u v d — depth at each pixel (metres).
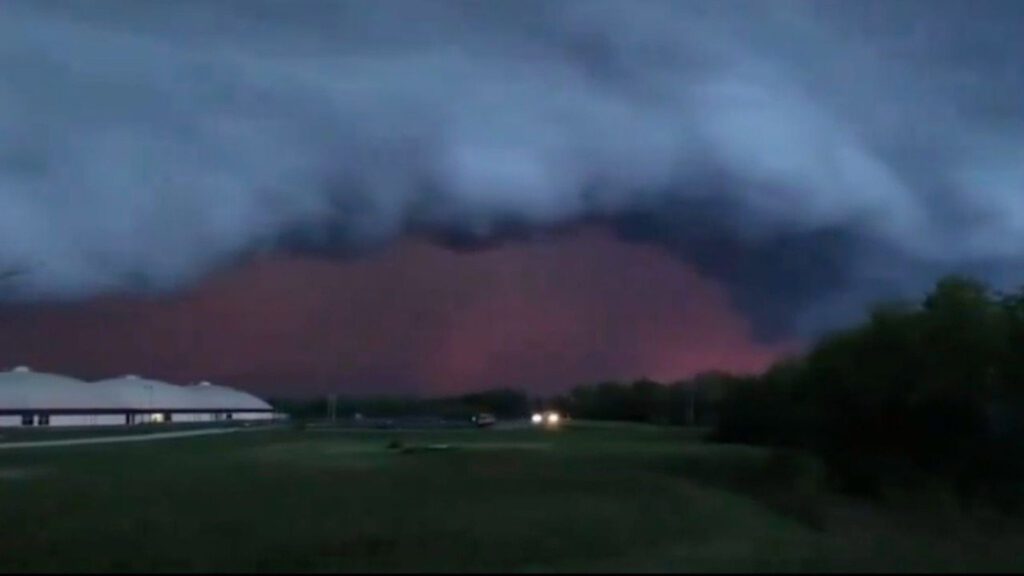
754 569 21.62
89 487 38.09
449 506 31.41
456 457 50.53
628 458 49.16
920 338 42.97
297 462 48.53
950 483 41.97
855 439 45.91
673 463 46.25
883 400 44.22
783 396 55.97
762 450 53.28
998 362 41.81
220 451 58.94
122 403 134.75
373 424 117.06
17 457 55.34
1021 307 43.22
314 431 93.94
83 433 94.88
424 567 22.45
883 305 45.03
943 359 42.22
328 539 26.08
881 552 26.41
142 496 35.12
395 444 63.88
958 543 31.44
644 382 123.06
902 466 42.84
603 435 79.00
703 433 80.31
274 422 133.12
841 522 34.09
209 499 34.00
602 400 128.12
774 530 30.50
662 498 33.69
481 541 25.64
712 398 91.12
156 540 26.69
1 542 27.06
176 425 124.94
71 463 50.28
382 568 22.45
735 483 40.12
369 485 37.03
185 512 31.19
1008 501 40.19
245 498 34.00
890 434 44.91
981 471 42.84
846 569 21.83
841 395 46.00
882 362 44.25
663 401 118.38
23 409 121.62
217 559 24.05
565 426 105.19
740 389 65.88
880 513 37.06
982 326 42.12
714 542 26.73
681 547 25.53
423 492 34.91
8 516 31.06
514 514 29.72
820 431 47.16
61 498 35.03
